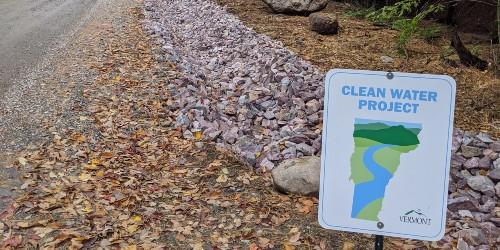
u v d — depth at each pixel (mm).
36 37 9047
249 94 5742
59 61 7270
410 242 3438
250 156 4508
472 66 7352
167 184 4035
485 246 3408
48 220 3428
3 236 3236
